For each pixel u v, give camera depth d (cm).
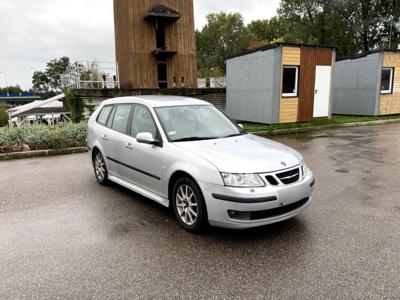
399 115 1753
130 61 2333
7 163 853
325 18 3794
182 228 429
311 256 352
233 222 371
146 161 480
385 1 3616
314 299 280
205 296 287
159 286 302
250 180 368
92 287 302
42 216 475
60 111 2600
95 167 651
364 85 1712
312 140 1116
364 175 671
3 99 7038
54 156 940
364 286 297
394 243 377
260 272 323
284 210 392
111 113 605
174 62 2475
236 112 1641
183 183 419
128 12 2297
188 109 525
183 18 2473
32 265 340
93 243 388
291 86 1416
